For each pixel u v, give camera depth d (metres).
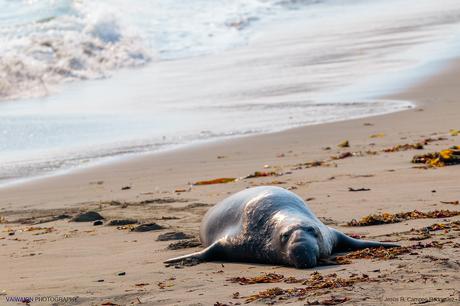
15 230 18.95
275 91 43.62
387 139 28.97
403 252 12.41
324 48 56.12
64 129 36.97
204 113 39.16
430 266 11.07
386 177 21.31
